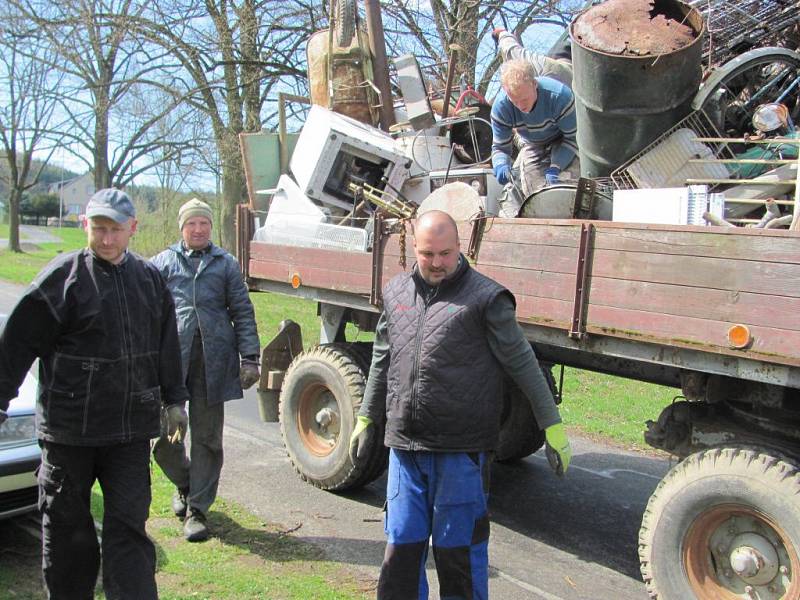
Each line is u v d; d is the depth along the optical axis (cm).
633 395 855
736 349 312
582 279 366
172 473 436
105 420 310
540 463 641
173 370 343
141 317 319
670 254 335
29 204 7781
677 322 332
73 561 315
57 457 310
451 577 304
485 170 571
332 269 525
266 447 639
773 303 302
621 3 432
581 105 440
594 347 372
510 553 454
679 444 396
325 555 420
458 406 301
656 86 409
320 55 728
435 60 1379
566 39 630
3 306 1455
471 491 304
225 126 1894
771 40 536
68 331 307
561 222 378
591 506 540
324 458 533
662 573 361
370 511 499
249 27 1716
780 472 323
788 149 415
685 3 430
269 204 684
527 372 304
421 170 623
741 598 342
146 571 320
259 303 1519
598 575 427
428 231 301
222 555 410
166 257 443
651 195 386
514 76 496
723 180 390
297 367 561
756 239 307
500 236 411
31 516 443
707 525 353
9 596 348
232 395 441
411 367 304
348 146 568
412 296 313
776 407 352
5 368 301
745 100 485
